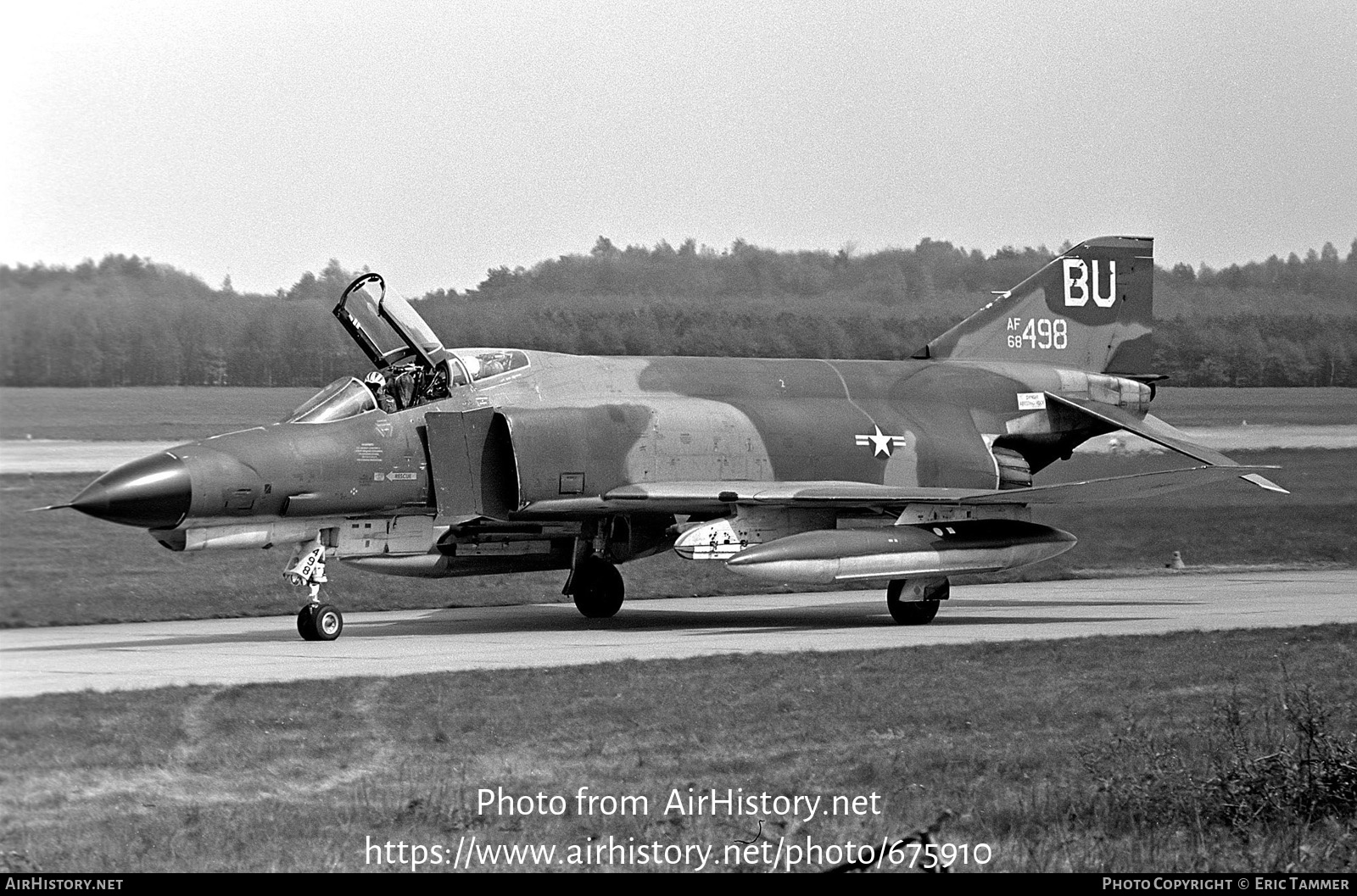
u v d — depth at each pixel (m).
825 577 60.34
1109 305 80.44
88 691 40.97
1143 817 30.19
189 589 74.62
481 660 49.03
